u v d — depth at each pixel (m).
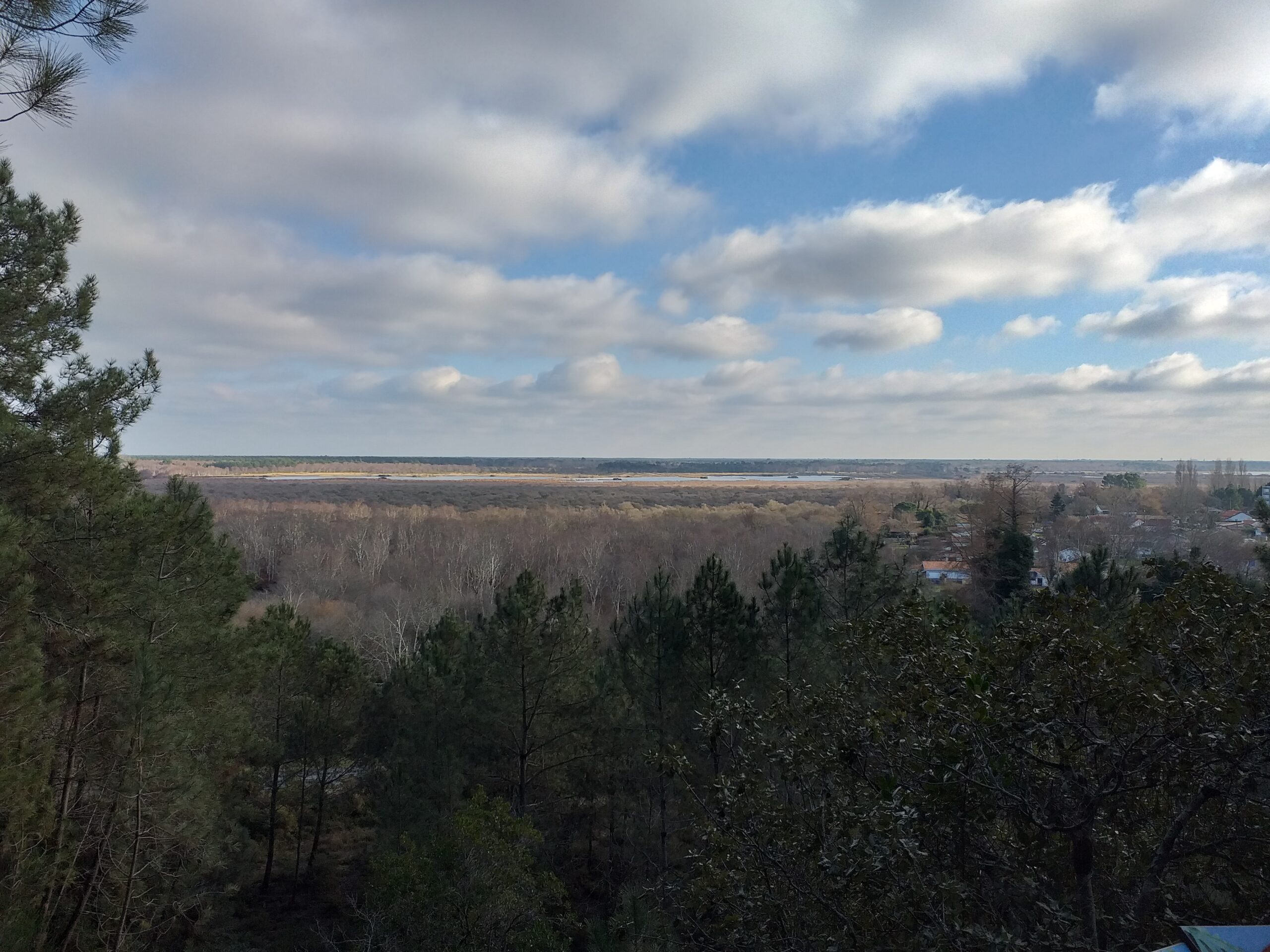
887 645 7.08
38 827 11.74
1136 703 5.39
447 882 11.75
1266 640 5.33
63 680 11.71
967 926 5.19
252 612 53.19
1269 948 4.16
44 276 11.93
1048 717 5.74
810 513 108.50
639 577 66.06
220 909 17.50
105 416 12.72
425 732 19.81
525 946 11.49
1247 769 5.32
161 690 12.36
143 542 13.06
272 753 20.47
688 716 18.17
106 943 14.34
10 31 4.79
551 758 20.33
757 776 7.39
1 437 10.39
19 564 9.59
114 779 12.79
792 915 6.35
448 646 26.14
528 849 15.60
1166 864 5.69
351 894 20.64
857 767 6.69
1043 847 6.28
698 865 7.18
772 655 18.53
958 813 6.03
